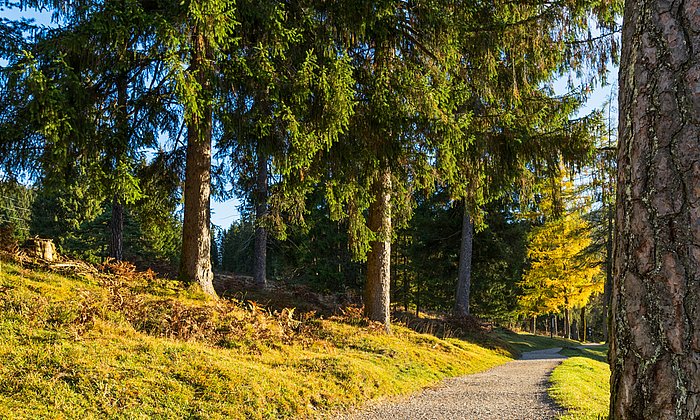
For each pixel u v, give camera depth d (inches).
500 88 478.3
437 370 410.3
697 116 63.9
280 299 565.0
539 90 528.1
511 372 447.8
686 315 61.7
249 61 352.5
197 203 419.2
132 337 269.9
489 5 432.1
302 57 382.6
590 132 440.8
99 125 353.7
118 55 345.1
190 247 417.7
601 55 448.8
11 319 252.1
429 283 1027.3
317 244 880.9
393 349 425.4
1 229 394.3
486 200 496.4
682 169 64.2
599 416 224.5
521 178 490.6
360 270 890.1
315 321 464.4
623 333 69.6
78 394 192.9
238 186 567.5
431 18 387.2
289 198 488.7
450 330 652.1
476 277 924.6
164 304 339.9
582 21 430.3
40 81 284.7
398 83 388.2
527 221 948.0
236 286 600.7
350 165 411.8
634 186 69.6
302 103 357.1
